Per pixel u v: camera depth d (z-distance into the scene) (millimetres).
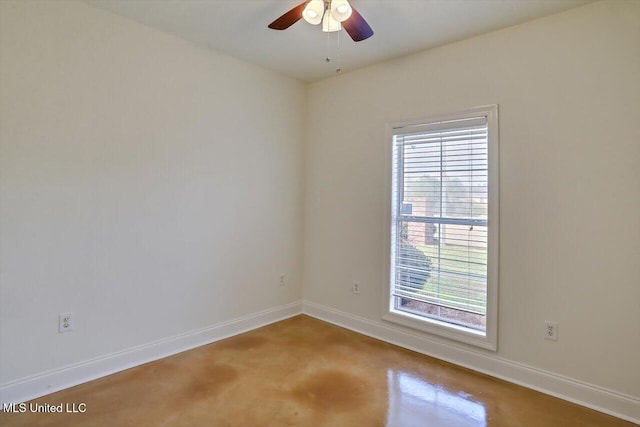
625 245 2133
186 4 2352
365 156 3398
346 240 3561
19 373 2168
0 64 2061
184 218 2934
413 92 3051
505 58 2557
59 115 2277
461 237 2811
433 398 2285
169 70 2795
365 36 2158
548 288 2391
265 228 3572
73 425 1943
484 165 2686
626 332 2131
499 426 2014
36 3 2174
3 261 2105
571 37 2299
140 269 2689
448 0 2227
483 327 2701
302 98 3877
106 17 2455
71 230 2350
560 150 2340
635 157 2102
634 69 2102
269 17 2516
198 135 3000
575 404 2246
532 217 2447
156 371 2578
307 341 3193
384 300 3246
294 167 3836
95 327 2473
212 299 3154
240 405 2168
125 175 2586
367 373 2609
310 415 2082
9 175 2113
